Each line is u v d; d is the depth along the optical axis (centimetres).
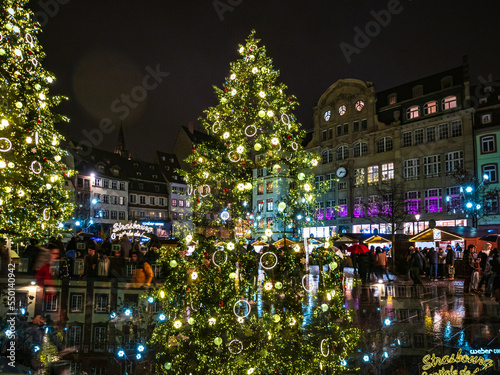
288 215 556
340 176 5128
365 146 5041
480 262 1475
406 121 4734
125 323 797
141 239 3588
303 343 524
